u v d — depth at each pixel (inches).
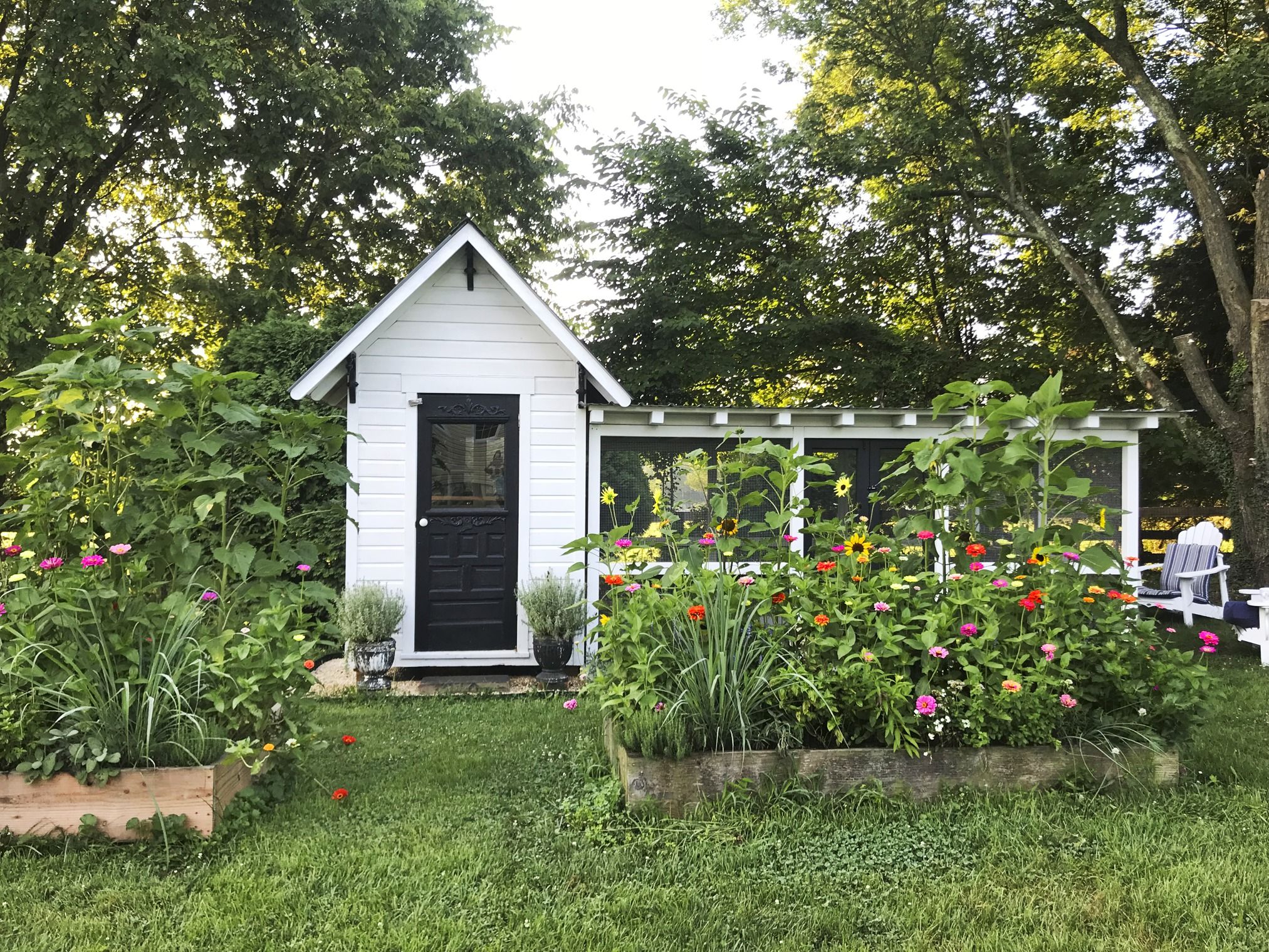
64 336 163.6
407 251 719.7
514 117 746.2
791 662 154.9
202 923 110.3
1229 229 471.8
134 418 170.6
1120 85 587.8
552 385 295.9
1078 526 183.3
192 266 676.1
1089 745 156.9
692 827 139.9
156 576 166.7
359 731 210.4
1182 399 588.1
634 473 301.7
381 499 285.3
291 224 678.5
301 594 178.5
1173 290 591.2
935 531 182.4
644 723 148.6
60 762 138.3
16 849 133.2
